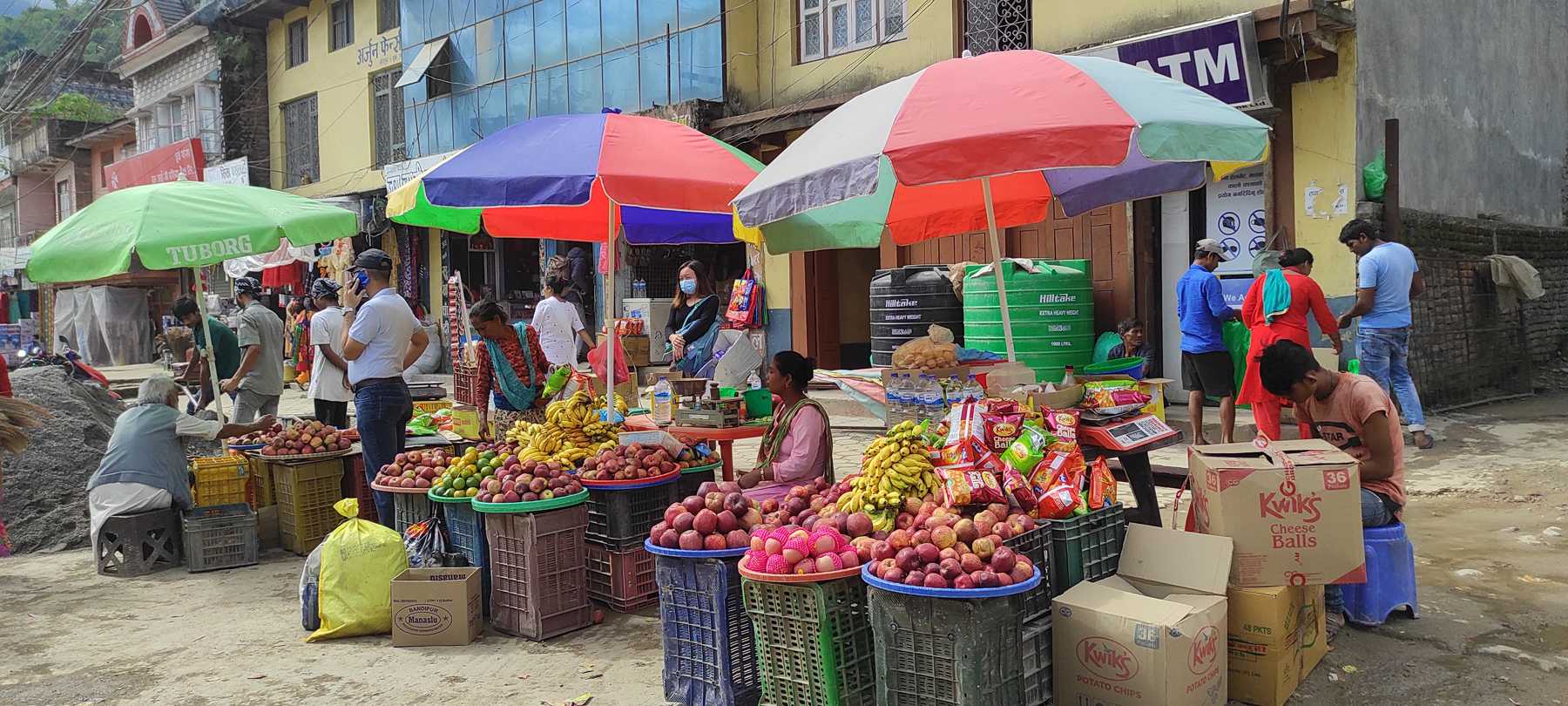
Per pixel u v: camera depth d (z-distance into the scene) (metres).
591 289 16.36
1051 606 3.62
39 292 33.16
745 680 3.97
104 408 9.80
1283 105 9.27
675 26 13.85
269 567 6.56
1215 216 9.79
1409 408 8.17
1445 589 4.88
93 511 6.45
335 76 21.33
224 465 7.09
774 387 5.21
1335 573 3.76
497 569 5.03
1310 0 8.34
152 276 27.48
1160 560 3.87
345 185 21.34
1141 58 9.38
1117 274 10.24
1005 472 3.85
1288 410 8.86
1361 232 7.91
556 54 15.79
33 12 30.78
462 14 17.47
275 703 4.19
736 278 15.18
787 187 4.41
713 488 4.19
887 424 5.15
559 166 5.30
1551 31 13.81
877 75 12.15
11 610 5.66
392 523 6.33
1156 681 3.31
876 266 14.12
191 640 5.05
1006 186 6.30
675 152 5.62
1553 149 13.89
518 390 6.63
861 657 3.64
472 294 18.14
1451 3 10.91
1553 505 6.31
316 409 8.23
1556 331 12.98
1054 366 9.29
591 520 5.41
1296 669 3.85
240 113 23.34
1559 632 4.28
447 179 5.49
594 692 4.21
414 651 4.79
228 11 22.67
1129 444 4.35
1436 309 9.98
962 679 3.25
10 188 35.88
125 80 37.00
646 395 11.66
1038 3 10.70
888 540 3.53
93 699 4.28
